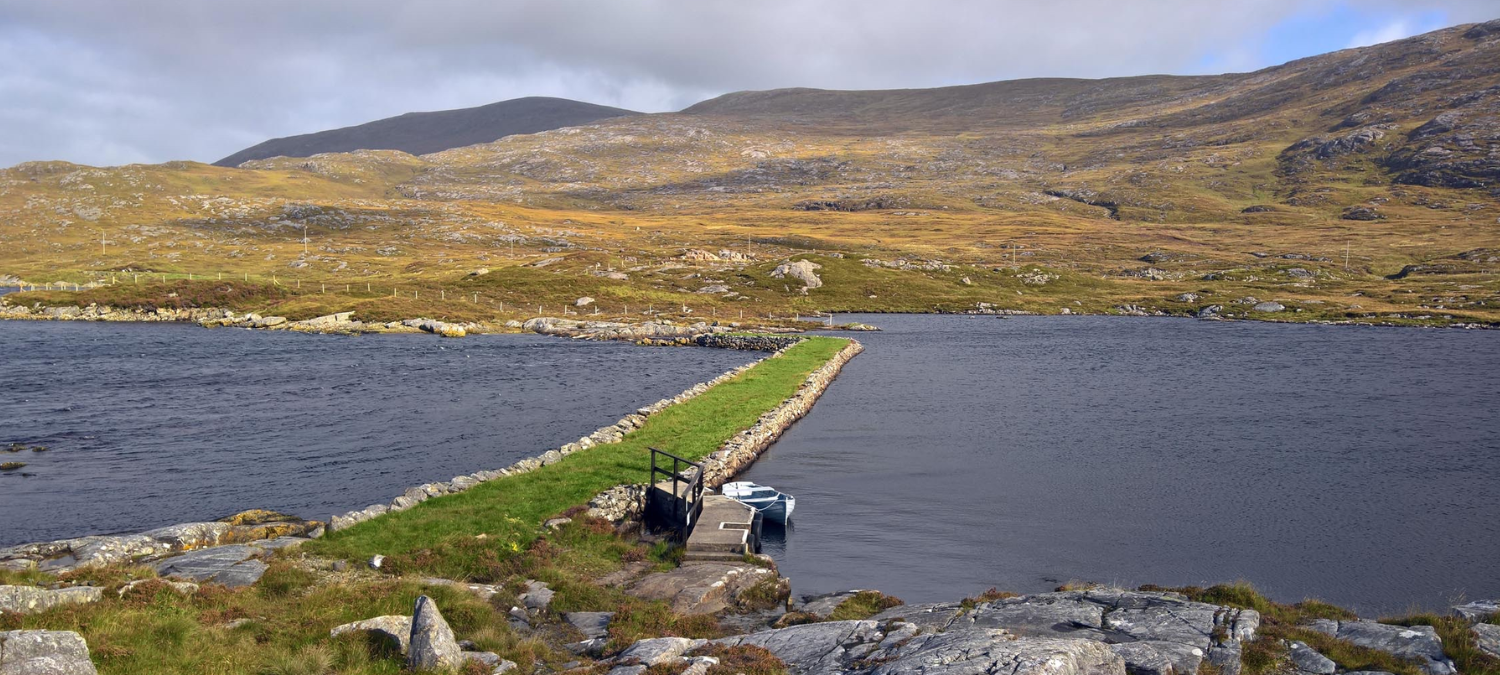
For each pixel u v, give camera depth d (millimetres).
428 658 15297
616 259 199250
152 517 33781
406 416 55594
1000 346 107938
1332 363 88875
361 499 36188
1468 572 28375
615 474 33656
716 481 35844
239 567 21969
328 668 15188
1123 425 53906
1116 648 15586
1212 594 19891
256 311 133500
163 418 54469
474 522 26703
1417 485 39438
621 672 15398
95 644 15117
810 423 53312
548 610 20688
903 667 14070
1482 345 106500
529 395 64812
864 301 172125
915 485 38719
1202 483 39500
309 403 60469
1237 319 152375
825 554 29328
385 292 144125
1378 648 16266
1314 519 34094
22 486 38219
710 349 103062
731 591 22922
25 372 75375
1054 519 33719
